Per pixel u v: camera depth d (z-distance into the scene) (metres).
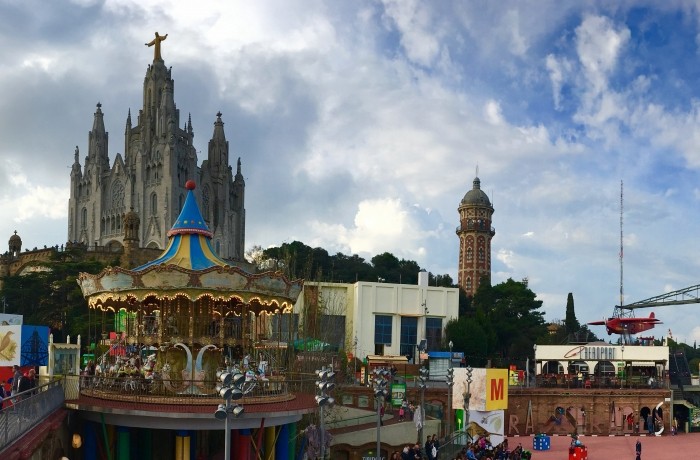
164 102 189.12
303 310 50.91
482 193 186.38
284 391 34.59
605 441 62.38
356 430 43.34
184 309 31.17
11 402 24.11
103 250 127.38
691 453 55.00
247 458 29.27
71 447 29.50
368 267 144.75
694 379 78.56
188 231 33.06
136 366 31.88
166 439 33.62
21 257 120.06
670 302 105.31
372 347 84.81
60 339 82.75
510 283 125.56
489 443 44.44
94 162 195.62
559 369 78.62
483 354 88.94
